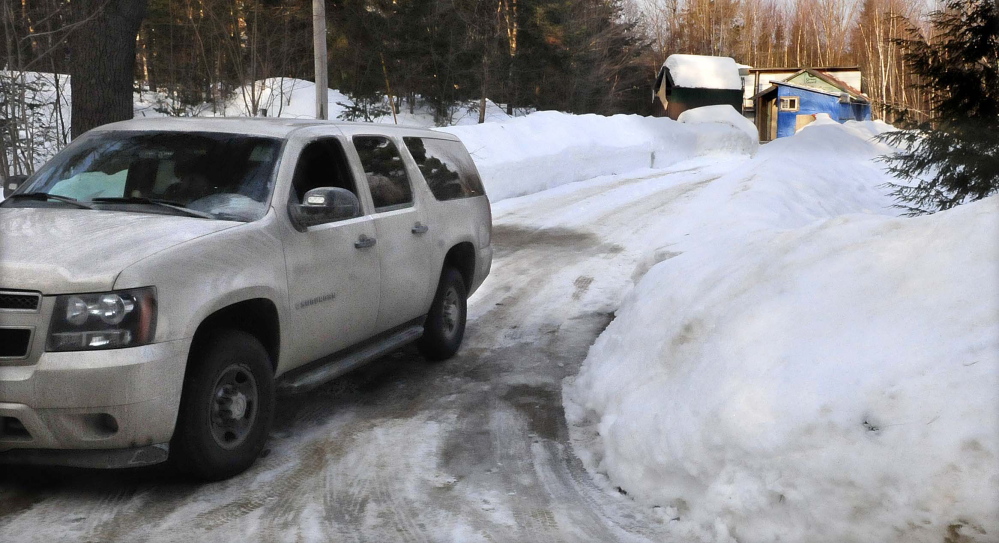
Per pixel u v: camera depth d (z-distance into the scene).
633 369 4.83
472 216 6.55
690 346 4.37
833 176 18.19
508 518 3.61
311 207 4.33
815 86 54.66
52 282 3.34
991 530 2.57
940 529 2.67
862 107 54.03
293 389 4.36
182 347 3.51
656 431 3.90
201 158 4.46
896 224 4.16
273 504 3.68
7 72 12.95
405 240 5.38
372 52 32.38
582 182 21.88
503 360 6.34
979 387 2.76
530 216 15.19
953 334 3.06
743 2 86.56
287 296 4.16
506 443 4.57
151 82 30.03
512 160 18.70
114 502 3.63
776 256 4.51
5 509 3.52
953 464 2.66
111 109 10.92
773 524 3.16
